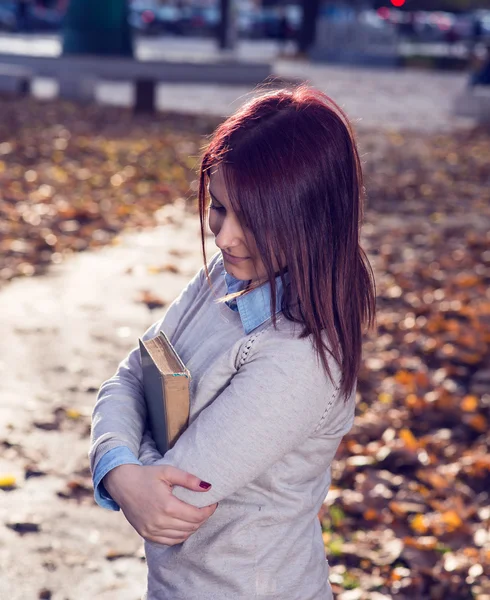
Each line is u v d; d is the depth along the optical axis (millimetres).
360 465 3992
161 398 1497
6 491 3439
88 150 11039
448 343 5512
